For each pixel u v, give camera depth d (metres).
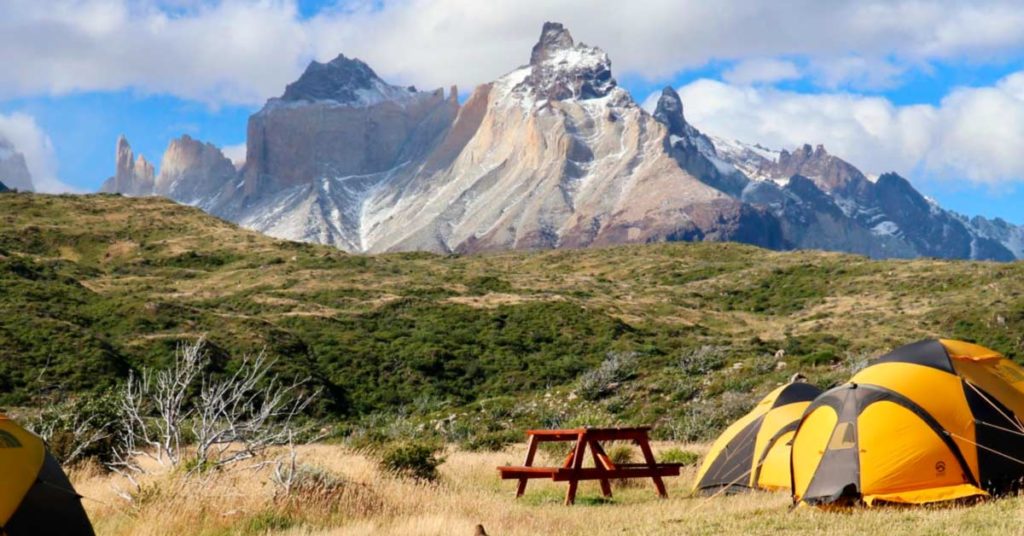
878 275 108.06
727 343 75.75
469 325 83.00
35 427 25.56
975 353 16.94
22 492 12.30
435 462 23.39
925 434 16.02
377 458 23.25
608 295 108.19
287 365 66.38
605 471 20.61
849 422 16.39
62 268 99.44
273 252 121.62
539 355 75.88
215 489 17.03
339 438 46.50
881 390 16.41
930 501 15.55
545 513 18.06
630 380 56.72
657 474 21.05
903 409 16.17
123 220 130.00
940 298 92.12
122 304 75.19
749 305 106.19
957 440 15.95
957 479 15.83
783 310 103.19
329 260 119.25
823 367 51.38
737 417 42.44
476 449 35.03
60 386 53.25
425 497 18.92
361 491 18.08
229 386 19.38
